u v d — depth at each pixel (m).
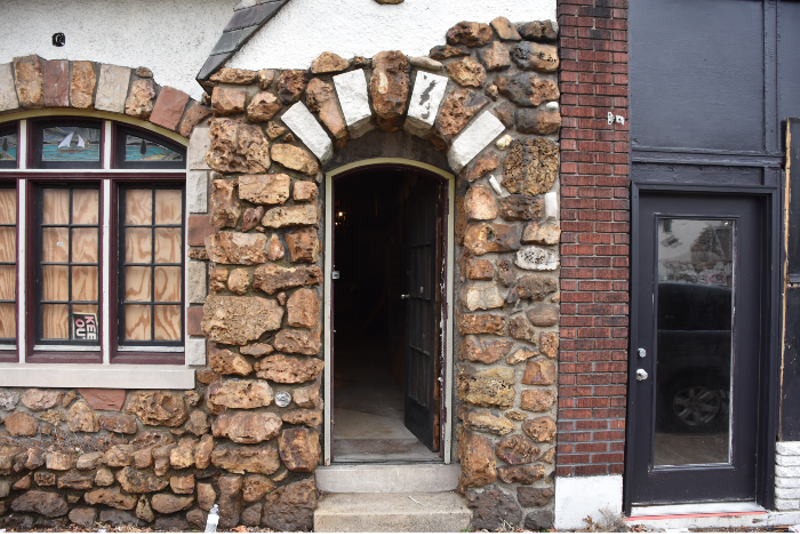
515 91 2.93
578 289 2.98
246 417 2.86
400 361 5.53
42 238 3.40
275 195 2.84
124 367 3.23
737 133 3.27
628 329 3.07
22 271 3.29
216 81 2.85
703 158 3.19
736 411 3.28
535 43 2.98
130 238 3.41
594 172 2.99
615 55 3.01
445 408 3.29
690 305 3.28
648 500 3.22
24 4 3.20
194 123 3.21
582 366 2.99
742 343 3.29
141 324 3.41
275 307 2.85
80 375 3.16
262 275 2.84
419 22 2.94
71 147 3.38
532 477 2.96
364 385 5.36
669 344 3.27
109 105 3.19
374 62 2.88
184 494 2.95
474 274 2.93
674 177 3.17
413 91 2.89
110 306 3.30
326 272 3.23
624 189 3.02
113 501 2.99
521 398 2.97
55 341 3.39
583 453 3.01
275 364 2.86
